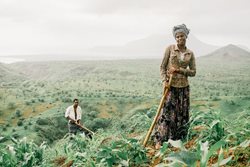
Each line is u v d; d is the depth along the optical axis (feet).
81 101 230.48
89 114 196.34
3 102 241.55
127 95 262.06
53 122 181.16
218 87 292.61
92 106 215.92
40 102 236.63
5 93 279.69
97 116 197.36
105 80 417.08
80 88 339.16
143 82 376.27
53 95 271.08
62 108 212.43
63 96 260.21
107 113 204.64
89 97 255.09
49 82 400.06
